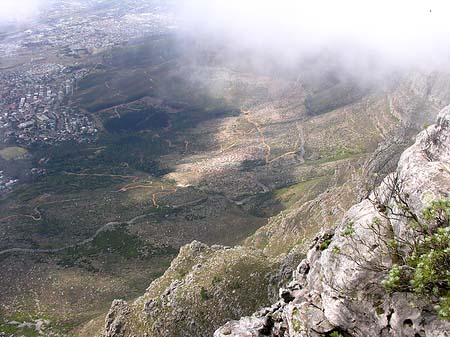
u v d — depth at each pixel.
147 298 97.31
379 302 17.95
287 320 22.44
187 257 106.44
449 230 14.34
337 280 19.62
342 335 19.41
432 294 15.22
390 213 19.27
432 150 20.98
